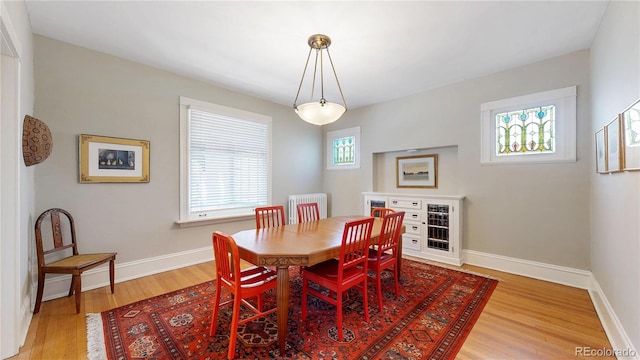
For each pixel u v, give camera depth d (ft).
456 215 11.40
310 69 10.54
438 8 6.77
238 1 6.53
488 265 11.12
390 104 14.42
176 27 7.69
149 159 10.27
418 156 13.99
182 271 10.68
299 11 6.89
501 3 6.61
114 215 9.48
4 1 4.85
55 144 8.30
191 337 6.26
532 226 10.14
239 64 10.09
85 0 6.50
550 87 9.66
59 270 7.22
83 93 8.82
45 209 8.11
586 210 9.09
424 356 5.63
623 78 5.72
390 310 7.56
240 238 7.27
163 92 10.62
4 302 5.56
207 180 12.09
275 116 14.85
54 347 5.87
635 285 5.11
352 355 5.65
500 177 10.85
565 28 7.74
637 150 4.84
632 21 5.23
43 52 8.11
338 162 16.98
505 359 5.55
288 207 15.48
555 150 9.72
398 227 8.44
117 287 9.07
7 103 5.74
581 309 7.60
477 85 11.40
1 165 5.64
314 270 7.00
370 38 8.21
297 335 6.34
